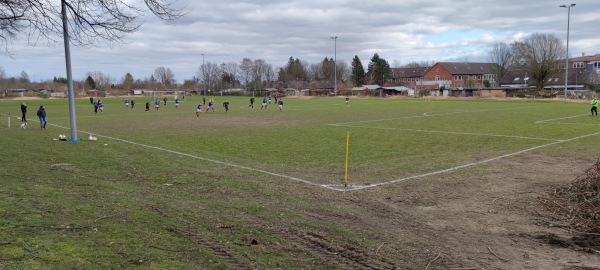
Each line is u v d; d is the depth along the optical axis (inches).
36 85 5226.4
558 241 282.5
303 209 351.9
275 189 429.4
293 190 427.5
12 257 215.2
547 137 911.0
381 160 628.1
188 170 532.1
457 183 464.4
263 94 4722.0
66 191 383.2
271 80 6102.4
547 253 263.3
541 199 383.9
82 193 377.7
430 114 1731.1
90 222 283.1
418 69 5915.4
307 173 524.4
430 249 264.7
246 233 281.3
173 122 1401.3
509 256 257.3
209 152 708.7
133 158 632.4
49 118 1617.9
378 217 335.9
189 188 431.2
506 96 3489.2
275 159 639.1
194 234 273.6
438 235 293.7
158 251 237.9
